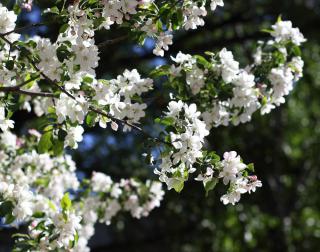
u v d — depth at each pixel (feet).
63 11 12.21
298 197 38.17
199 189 33.60
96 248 35.78
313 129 42.11
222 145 35.68
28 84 13.65
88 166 35.76
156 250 37.42
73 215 13.80
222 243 36.52
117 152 35.55
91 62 11.99
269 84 15.53
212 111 14.85
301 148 40.63
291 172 39.42
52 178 17.40
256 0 37.42
